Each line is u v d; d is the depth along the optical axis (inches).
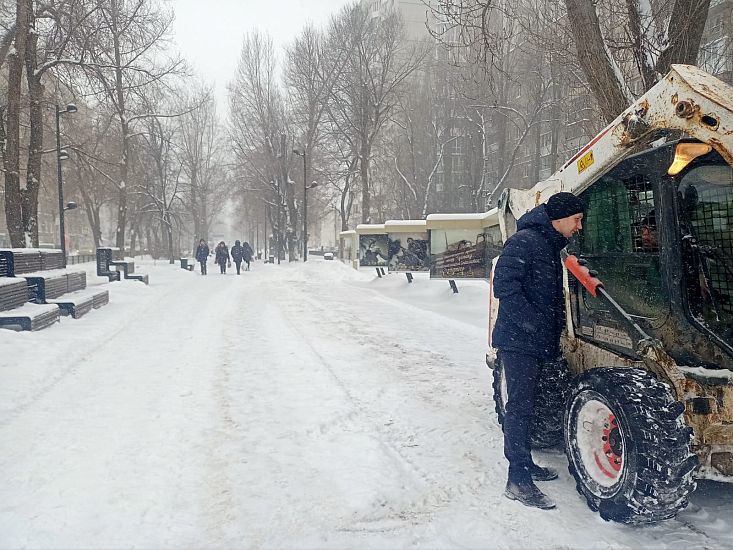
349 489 144.6
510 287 138.8
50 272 483.8
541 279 141.1
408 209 1843.0
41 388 243.3
